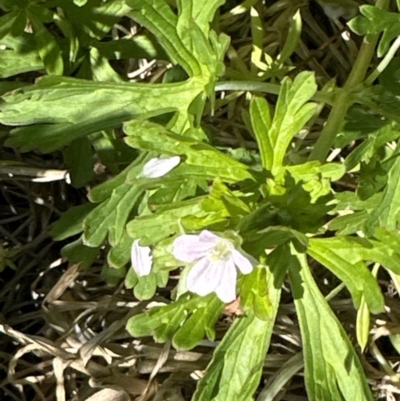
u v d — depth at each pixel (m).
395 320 0.16
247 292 0.12
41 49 0.15
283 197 0.13
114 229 0.14
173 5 0.15
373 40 0.14
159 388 0.16
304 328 0.13
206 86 0.14
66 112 0.14
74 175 0.16
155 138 0.12
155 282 0.14
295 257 0.13
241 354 0.13
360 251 0.13
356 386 0.13
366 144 0.14
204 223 0.12
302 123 0.12
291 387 0.16
